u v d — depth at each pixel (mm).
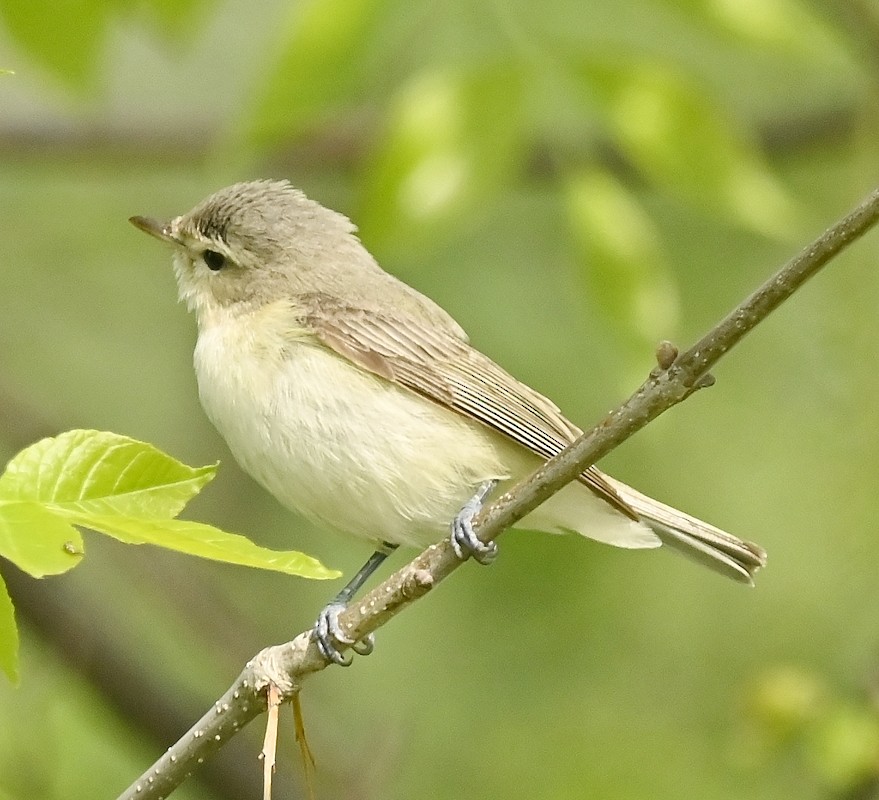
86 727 11719
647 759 12008
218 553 5414
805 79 13367
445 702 12258
